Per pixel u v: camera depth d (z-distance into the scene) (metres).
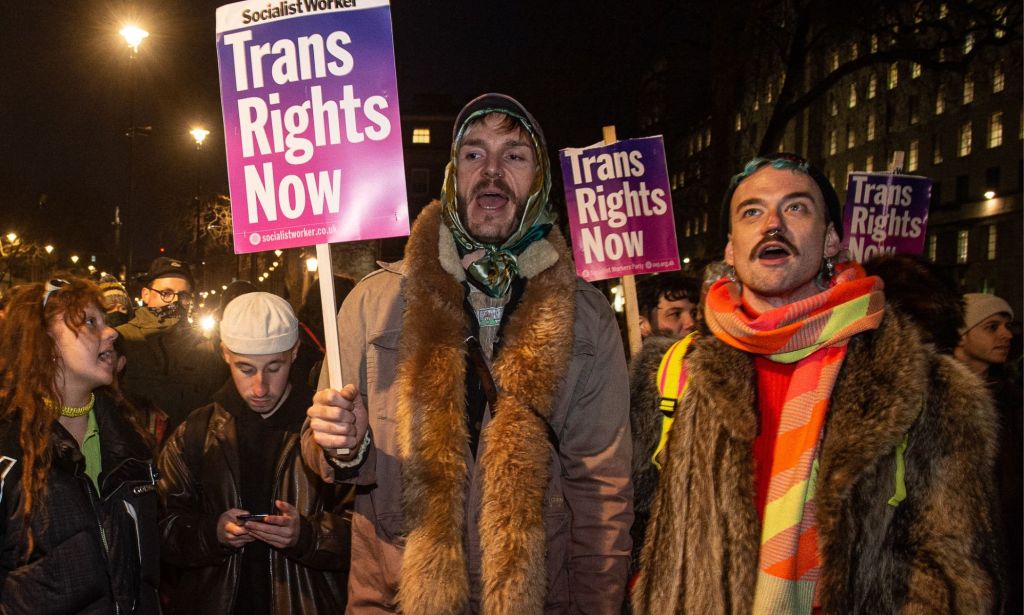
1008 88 38.09
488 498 2.01
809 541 1.94
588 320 2.20
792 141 47.25
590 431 2.15
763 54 16.55
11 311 2.31
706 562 1.97
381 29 2.12
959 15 13.74
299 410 3.05
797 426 1.98
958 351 3.99
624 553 2.10
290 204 2.11
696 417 2.08
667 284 4.70
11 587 2.15
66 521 2.23
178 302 5.14
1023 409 3.66
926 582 1.80
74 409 2.39
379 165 2.10
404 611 1.98
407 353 2.13
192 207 30.38
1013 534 3.44
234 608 2.76
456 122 2.28
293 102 2.12
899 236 4.59
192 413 3.00
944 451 1.87
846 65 14.89
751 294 2.20
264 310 2.88
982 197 39.91
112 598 2.32
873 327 1.98
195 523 2.71
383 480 2.14
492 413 2.11
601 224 3.96
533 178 2.27
